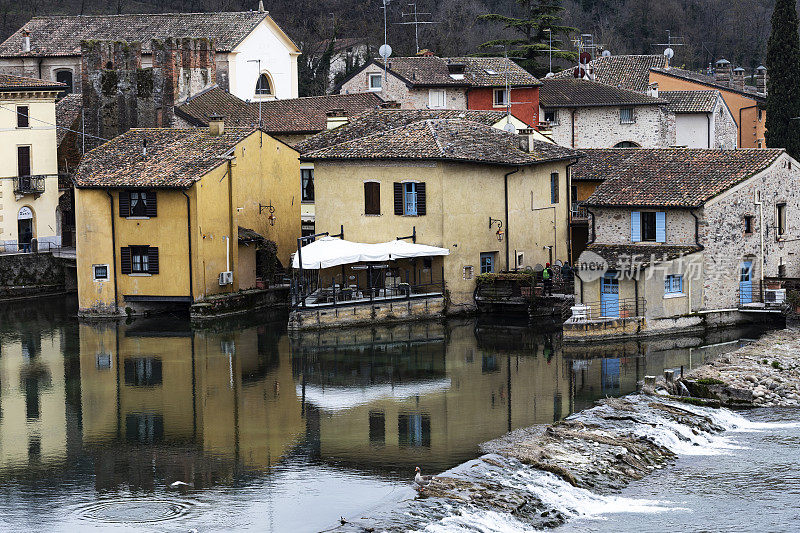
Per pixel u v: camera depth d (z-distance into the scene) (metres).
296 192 99.56
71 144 119.62
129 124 118.12
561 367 72.25
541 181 94.31
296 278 87.94
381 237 89.38
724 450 57.59
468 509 48.97
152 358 77.00
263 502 50.91
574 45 172.12
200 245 89.25
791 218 87.81
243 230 93.56
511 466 53.78
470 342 79.88
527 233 92.88
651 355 74.75
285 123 114.12
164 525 48.56
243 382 70.31
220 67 126.25
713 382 66.19
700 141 130.12
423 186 87.69
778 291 82.56
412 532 46.50
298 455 56.78
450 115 104.50
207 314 88.75
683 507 50.56
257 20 130.38
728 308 82.81
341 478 53.53
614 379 69.12
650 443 57.41
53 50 134.62
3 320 91.94
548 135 113.44
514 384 68.44
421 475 53.25
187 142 94.25
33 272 104.06
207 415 63.59
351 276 89.25
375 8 178.00
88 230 91.25
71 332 86.44
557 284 90.00
